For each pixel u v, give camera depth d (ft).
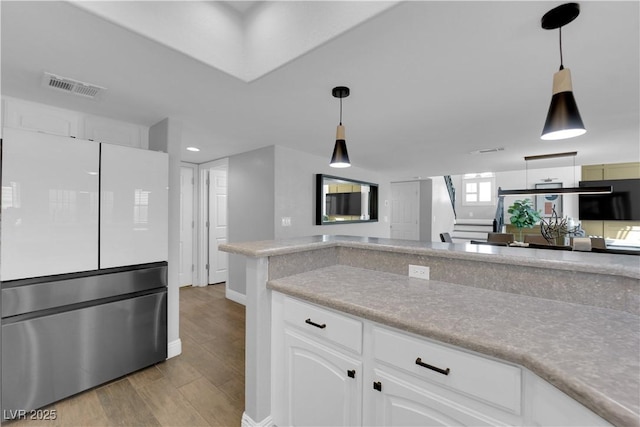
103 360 6.61
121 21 4.12
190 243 15.30
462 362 2.98
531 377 2.60
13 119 6.71
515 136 10.06
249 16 5.60
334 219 14.38
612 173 19.56
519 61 5.06
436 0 3.56
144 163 7.26
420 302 3.90
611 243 17.56
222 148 11.96
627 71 5.38
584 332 2.99
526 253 4.60
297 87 6.11
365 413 3.79
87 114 7.77
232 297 12.96
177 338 8.17
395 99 6.78
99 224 6.53
